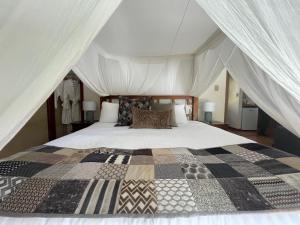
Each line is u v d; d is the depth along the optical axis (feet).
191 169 4.04
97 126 9.62
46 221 2.62
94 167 4.11
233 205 2.87
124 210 2.76
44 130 11.78
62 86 12.92
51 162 4.44
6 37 2.60
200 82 10.46
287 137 9.36
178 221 2.68
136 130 8.58
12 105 2.73
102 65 10.68
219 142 6.51
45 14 2.68
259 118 17.56
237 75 6.38
